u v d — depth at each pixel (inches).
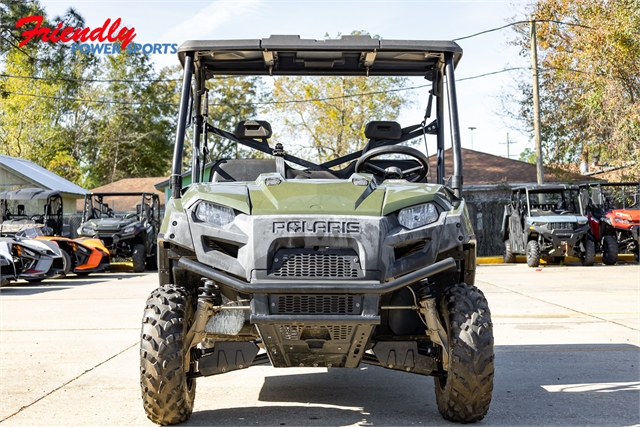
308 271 145.5
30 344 277.1
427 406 178.1
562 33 1026.7
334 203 153.9
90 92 2235.5
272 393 194.5
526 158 2566.4
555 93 1022.4
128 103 2183.8
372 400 185.6
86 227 764.6
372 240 147.0
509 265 757.9
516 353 248.7
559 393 189.5
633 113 808.9
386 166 203.2
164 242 158.6
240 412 172.7
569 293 442.0
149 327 152.7
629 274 591.5
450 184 175.6
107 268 685.3
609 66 837.8
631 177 830.5
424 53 192.4
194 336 157.0
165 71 2359.7
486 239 909.2
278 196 157.1
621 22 818.2
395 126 203.2
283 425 160.6
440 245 153.4
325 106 1518.2
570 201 761.6
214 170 197.5
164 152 2373.3
